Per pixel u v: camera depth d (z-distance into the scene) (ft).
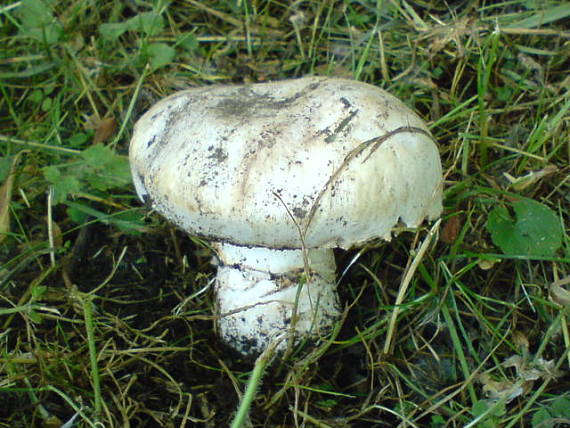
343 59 1.03
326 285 0.70
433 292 0.72
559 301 0.69
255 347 0.69
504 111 0.90
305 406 0.66
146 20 1.02
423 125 0.63
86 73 1.01
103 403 0.64
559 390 0.68
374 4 1.07
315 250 0.68
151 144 0.63
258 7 1.12
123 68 1.03
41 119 1.01
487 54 0.94
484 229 0.82
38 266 0.82
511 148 0.84
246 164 0.55
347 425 0.66
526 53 0.96
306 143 0.56
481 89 0.84
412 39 1.00
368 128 0.57
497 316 0.76
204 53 1.07
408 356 0.74
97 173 0.87
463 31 0.94
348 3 1.05
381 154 0.56
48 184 0.89
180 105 0.64
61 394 0.64
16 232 0.87
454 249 0.75
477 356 0.70
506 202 0.78
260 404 0.68
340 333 0.75
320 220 0.55
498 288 0.78
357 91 0.60
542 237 0.73
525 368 0.66
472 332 0.75
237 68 1.05
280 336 0.68
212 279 0.77
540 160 0.84
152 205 0.63
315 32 1.06
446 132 0.91
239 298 0.68
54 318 0.75
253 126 0.57
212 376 0.72
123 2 1.12
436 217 0.64
